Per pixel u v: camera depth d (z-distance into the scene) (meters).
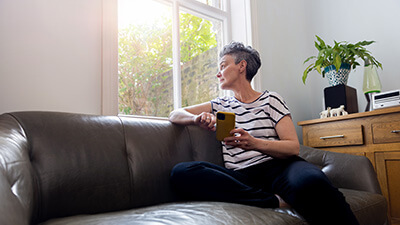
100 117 1.25
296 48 2.86
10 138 0.86
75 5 1.56
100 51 1.63
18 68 1.36
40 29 1.44
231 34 2.55
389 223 1.40
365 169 1.48
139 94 1.95
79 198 1.01
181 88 2.20
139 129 1.32
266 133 1.42
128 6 1.96
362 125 2.00
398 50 2.39
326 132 2.19
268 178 1.26
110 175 1.11
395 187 1.81
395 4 2.43
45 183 0.95
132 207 1.15
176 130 1.45
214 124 1.40
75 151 1.06
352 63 2.36
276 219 0.90
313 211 0.96
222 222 0.79
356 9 2.66
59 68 1.48
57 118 1.12
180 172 1.18
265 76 2.51
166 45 2.14
